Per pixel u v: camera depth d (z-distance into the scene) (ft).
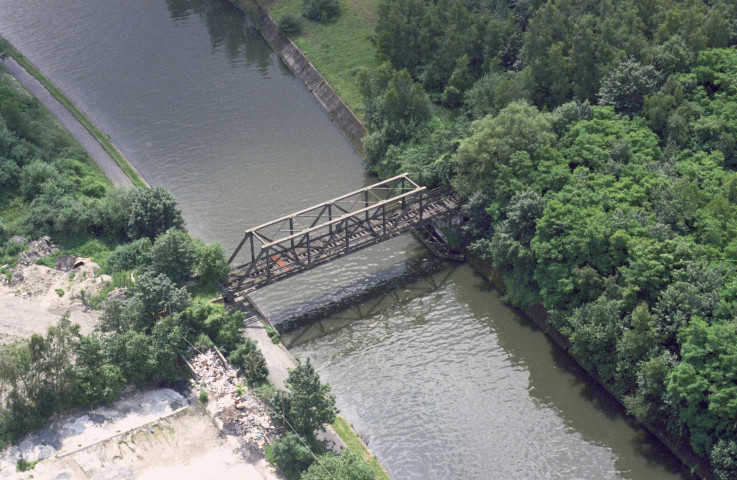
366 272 475.31
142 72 650.02
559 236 419.95
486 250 453.99
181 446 363.35
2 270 444.55
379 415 391.65
